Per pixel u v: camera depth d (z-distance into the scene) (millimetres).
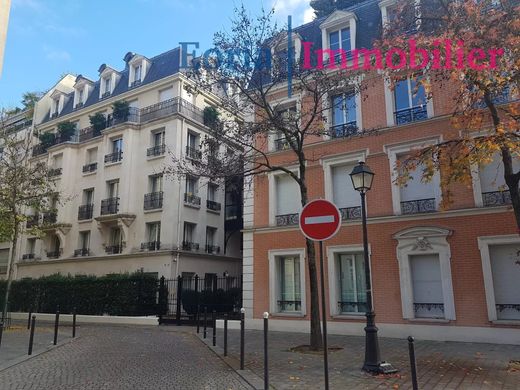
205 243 26875
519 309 12102
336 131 15898
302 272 15789
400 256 13922
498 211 12578
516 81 8969
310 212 6809
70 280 23422
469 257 12828
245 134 12641
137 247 25625
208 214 27469
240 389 6992
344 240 15070
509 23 9039
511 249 12484
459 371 8172
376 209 14734
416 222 13836
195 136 27469
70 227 29250
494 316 12203
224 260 28078
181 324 18969
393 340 12938
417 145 14297
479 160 8859
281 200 17047
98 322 20578
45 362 9586
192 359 9781
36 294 24703
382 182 14781
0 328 11234
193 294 20906
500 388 6844
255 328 16312
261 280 16625
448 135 13867
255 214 17312
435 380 7426
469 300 12633
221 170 12594
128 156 26812
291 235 16297
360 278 14914
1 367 8953
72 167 30219
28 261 30906
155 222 25500
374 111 15414
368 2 17984
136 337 14125
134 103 28969
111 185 27953
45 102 36656
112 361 9609
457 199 13281
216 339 13320
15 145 22188
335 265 15219
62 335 14742
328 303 15023
